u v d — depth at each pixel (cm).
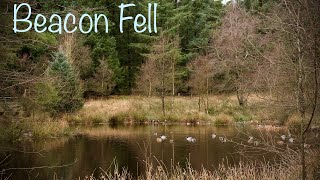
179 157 1382
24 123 1544
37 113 1728
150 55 3366
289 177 748
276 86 834
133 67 4350
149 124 2534
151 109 2977
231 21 2998
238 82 2786
